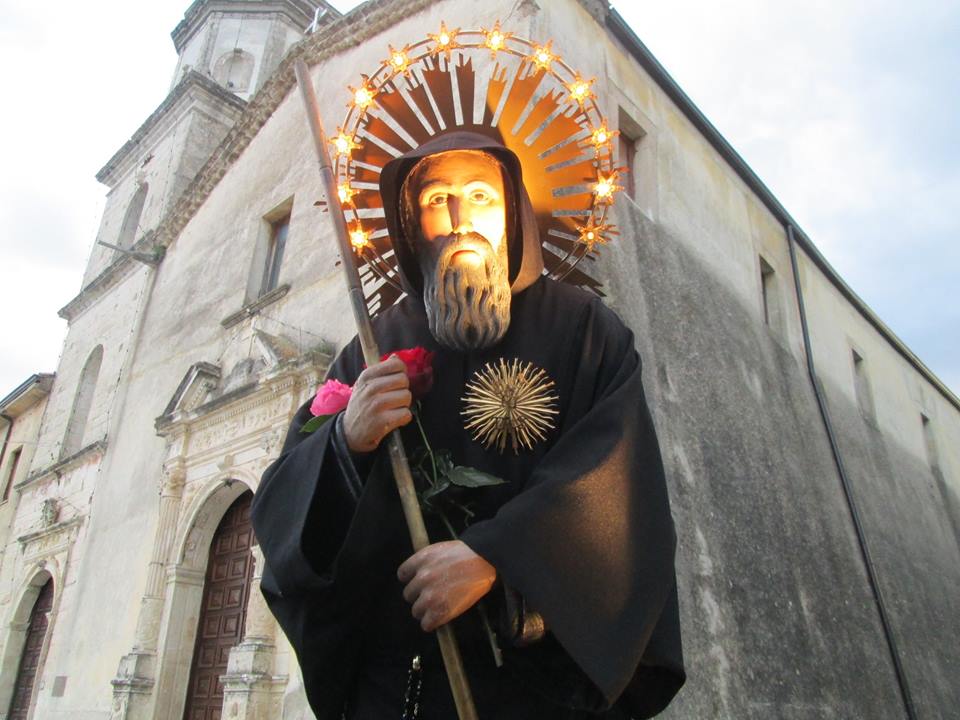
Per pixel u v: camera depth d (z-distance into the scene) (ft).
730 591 20.63
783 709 20.25
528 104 8.56
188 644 25.03
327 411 6.58
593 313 6.65
